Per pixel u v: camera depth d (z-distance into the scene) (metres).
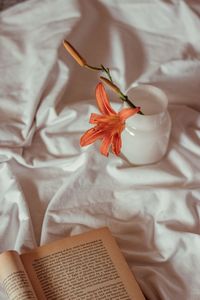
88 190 0.84
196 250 0.77
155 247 0.78
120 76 0.98
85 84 0.98
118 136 0.77
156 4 1.04
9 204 0.82
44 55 0.97
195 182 0.85
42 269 0.73
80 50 1.01
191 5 1.05
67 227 0.80
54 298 0.70
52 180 0.86
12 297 0.69
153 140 0.83
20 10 1.05
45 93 0.94
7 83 0.96
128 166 0.86
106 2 1.06
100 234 0.76
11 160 0.88
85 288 0.71
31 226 0.79
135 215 0.81
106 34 1.03
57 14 1.03
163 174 0.84
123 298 0.70
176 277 0.75
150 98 0.85
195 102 0.97
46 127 0.92
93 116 0.79
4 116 0.92
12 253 0.72
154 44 1.03
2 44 1.01
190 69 0.99
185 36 1.03
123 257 0.74
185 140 0.89
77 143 0.90
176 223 0.80
